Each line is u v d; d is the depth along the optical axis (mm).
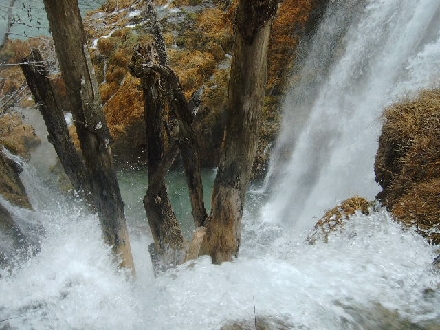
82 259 5840
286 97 9812
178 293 4953
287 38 9898
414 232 5602
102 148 5340
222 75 9836
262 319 4457
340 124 8820
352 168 8305
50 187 8469
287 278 5000
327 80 9414
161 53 5289
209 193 8891
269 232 7621
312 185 8727
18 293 5445
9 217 6344
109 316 5004
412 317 4434
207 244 5340
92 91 5020
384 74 8359
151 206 5656
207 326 4465
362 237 5781
